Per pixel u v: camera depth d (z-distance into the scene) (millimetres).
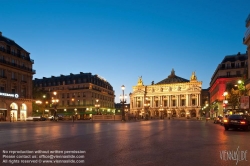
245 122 21109
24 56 67375
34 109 78750
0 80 57125
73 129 23359
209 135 16609
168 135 16438
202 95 141500
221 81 69750
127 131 20328
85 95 99500
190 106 131750
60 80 105938
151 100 142875
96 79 107750
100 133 18000
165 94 139250
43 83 108375
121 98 54594
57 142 12141
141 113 141750
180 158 8094
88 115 96750
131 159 7891
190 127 28234
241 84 40531
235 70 68562
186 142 12359
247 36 40125
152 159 7906
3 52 58500
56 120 60500
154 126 30344
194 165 7090
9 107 59156
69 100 101750
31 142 12141
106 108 111875
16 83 62969
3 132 19422
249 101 33125
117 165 7062
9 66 60219
